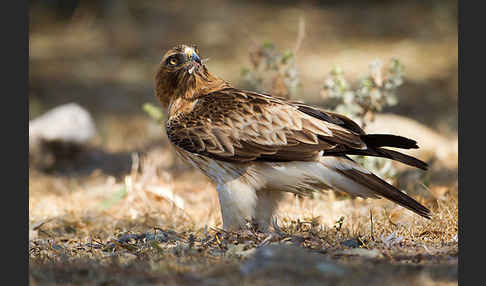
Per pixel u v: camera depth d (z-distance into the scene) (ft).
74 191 47.80
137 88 84.33
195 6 122.83
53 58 97.14
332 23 110.42
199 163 33.73
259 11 119.65
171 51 36.45
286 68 44.93
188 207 42.83
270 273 25.29
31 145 54.08
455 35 100.12
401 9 116.06
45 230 39.22
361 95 42.01
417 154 54.08
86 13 114.11
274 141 31.89
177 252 29.68
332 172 31.45
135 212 40.86
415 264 27.02
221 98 34.32
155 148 58.85
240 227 32.68
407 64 88.79
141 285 25.11
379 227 34.09
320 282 24.49
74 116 56.13
